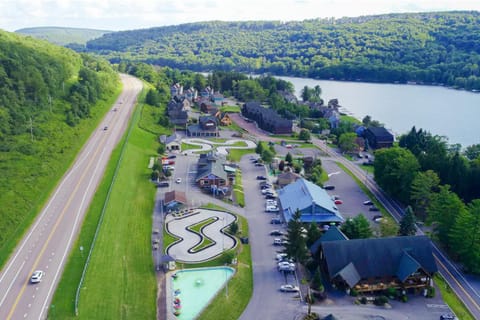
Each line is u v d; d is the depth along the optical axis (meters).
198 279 79.50
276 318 69.25
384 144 176.25
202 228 99.12
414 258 78.06
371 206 115.06
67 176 117.56
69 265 78.38
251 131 197.62
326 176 139.75
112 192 109.06
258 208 111.50
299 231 80.06
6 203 94.75
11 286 72.19
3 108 133.00
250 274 81.62
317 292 74.81
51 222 93.19
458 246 85.94
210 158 134.62
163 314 69.56
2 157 113.69
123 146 142.75
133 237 92.50
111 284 75.06
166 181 125.56
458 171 112.00
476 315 72.38
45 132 136.12
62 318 65.38
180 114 195.88
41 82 154.25
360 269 76.69
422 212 110.75
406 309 72.44
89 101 181.50
